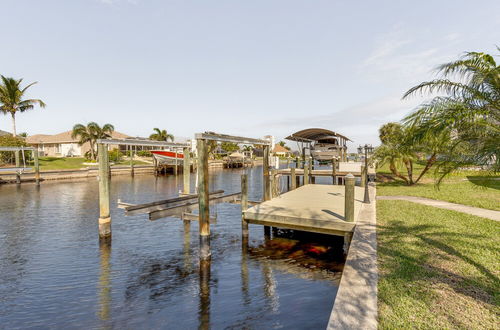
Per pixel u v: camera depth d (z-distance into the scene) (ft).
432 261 17.71
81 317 17.89
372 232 23.95
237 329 16.22
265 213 29.99
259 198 67.67
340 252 28.78
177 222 42.04
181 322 17.13
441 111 17.13
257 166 241.35
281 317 17.22
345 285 14.34
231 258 27.58
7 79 126.41
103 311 18.56
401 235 23.26
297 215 29.04
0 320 17.58
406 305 12.58
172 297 20.27
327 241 32.40
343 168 74.64
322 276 23.12
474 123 15.99
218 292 20.84
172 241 33.35
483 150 16.16
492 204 36.88
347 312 11.83
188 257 28.27
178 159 148.15
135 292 21.12
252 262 26.48
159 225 40.42
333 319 11.31
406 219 28.91
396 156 57.26
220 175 141.79
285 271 24.29
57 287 22.00
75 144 187.32
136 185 95.50
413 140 18.07
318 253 28.60
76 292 21.21
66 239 34.32
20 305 19.38
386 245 20.80
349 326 10.82
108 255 28.96
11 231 37.93
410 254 18.89
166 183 102.12
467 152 17.28
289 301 19.16
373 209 33.32
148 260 27.55
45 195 69.87
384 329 10.82
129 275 24.13
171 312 18.29
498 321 11.35
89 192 75.05
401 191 51.57
